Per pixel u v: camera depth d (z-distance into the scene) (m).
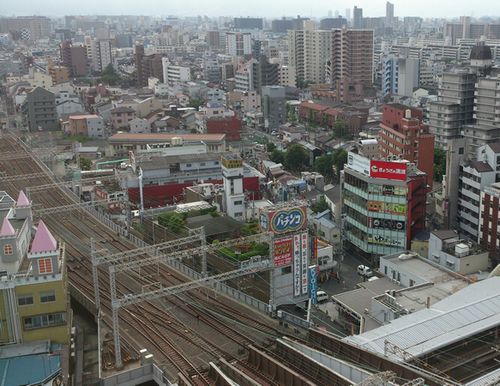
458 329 54.78
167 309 74.31
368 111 195.38
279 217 72.44
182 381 55.38
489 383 43.66
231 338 67.06
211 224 91.06
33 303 59.69
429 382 45.72
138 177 114.81
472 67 173.50
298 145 150.62
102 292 79.19
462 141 98.69
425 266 77.38
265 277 75.44
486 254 80.56
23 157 163.62
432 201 113.31
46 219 112.88
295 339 64.25
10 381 53.19
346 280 86.12
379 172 88.44
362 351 52.03
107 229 106.50
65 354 59.00
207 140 150.25
